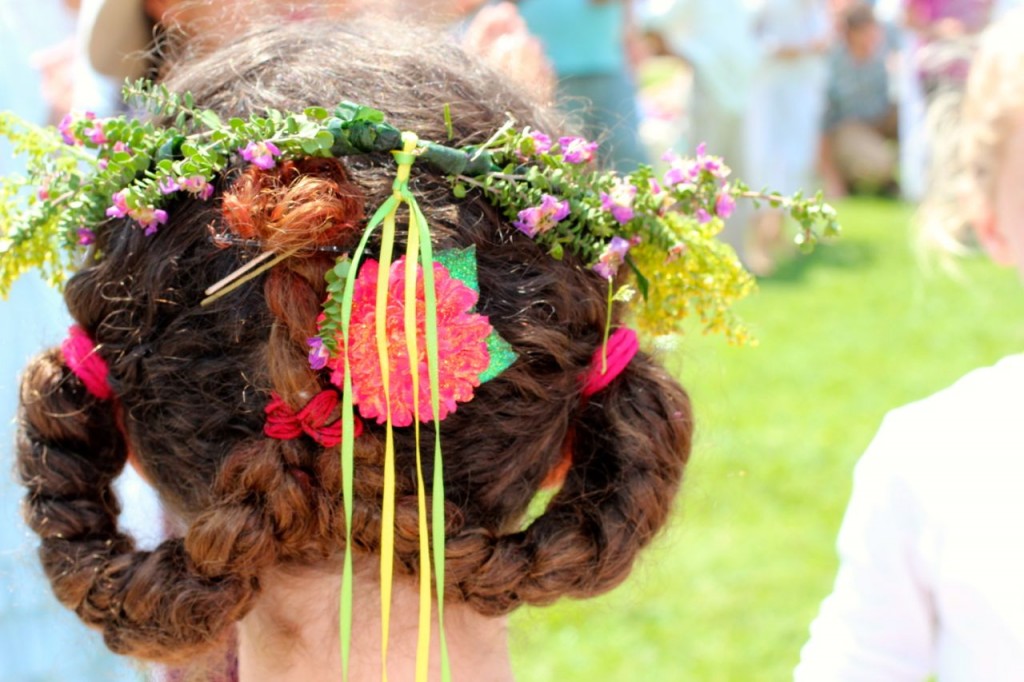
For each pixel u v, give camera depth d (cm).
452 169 104
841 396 471
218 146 102
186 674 132
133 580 105
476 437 105
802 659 165
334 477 103
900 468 154
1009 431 150
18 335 188
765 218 653
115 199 102
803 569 336
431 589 108
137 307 107
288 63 114
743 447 416
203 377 104
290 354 100
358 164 104
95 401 113
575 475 112
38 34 240
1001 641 145
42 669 182
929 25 643
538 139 108
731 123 607
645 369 115
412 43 119
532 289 106
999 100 175
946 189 212
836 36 837
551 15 503
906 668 155
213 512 101
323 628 111
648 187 115
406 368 101
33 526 111
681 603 320
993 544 146
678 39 598
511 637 149
